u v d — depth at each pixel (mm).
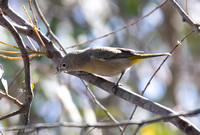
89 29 14281
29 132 4023
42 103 11789
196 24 6020
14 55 11180
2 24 5664
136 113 13703
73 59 8062
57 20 14016
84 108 12258
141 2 15805
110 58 8352
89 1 15039
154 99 15797
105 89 7062
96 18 14852
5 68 10852
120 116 13414
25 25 7465
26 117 6047
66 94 12047
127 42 15273
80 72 8109
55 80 12367
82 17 14516
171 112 5680
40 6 13953
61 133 10352
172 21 16875
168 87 16703
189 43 16703
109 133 12445
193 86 17281
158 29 16781
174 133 11789
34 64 12156
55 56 7746
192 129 5512
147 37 16281
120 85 6965
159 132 11375
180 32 16875
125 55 8516
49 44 7715
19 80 7891
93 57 8156
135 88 14789
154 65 15469
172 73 16719
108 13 15195
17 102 6012
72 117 11430
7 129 4164
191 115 3766
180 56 16844
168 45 16688
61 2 14531
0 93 5973
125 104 14047
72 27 13969
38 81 11852
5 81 6094
